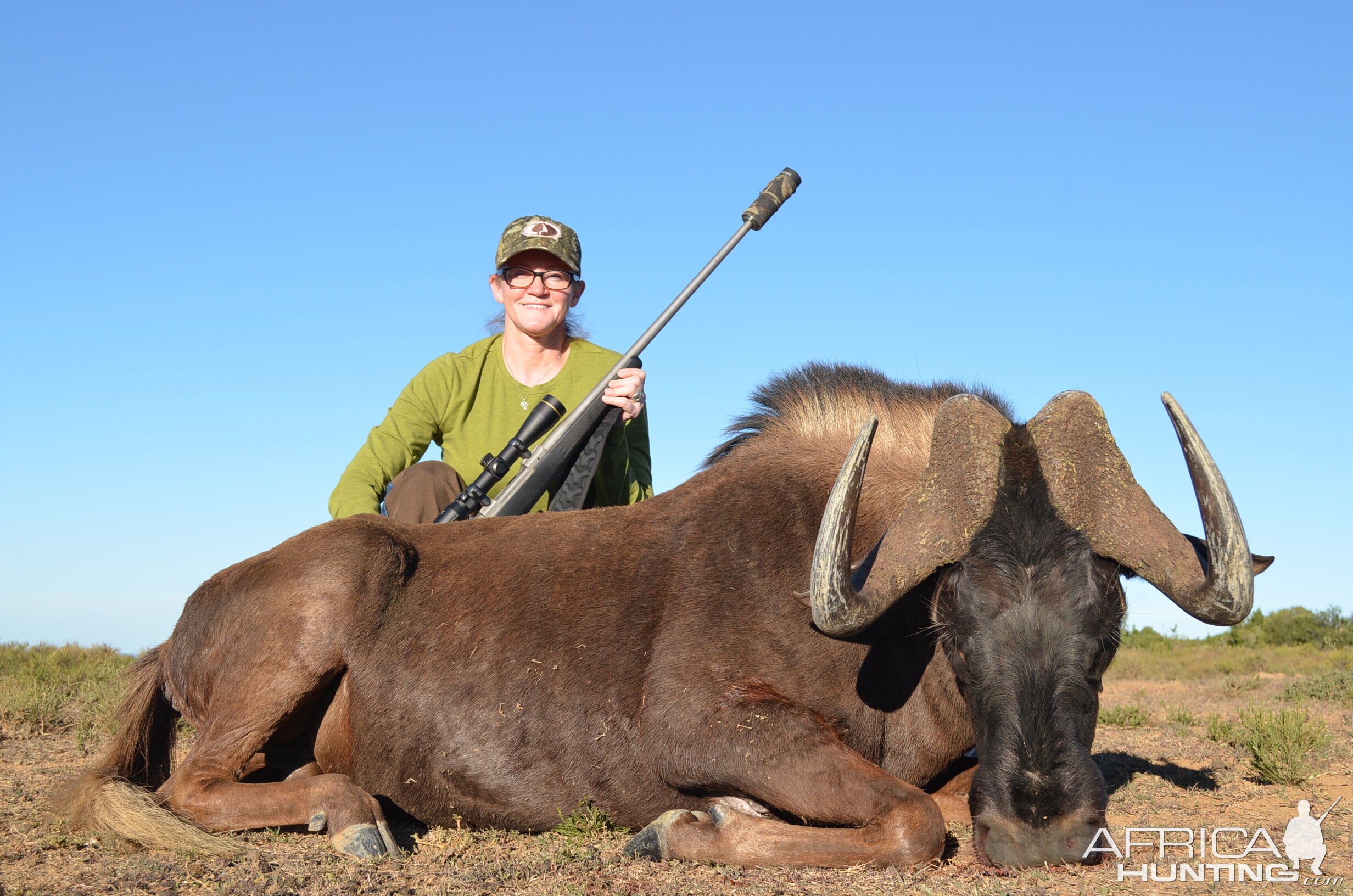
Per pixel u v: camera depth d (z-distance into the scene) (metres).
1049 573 3.92
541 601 5.04
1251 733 6.98
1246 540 3.72
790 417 5.52
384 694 4.97
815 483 5.01
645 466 7.18
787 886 3.83
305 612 4.99
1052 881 3.88
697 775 4.50
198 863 4.19
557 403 6.37
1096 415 4.09
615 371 6.34
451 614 5.08
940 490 4.11
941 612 4.13
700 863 4.24
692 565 4.95
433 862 4.32
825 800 4.22
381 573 5.09
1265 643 22.53
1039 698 3.83
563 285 6.96
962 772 5.06
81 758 6.66
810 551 4.79
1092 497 4.01
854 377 5.61
